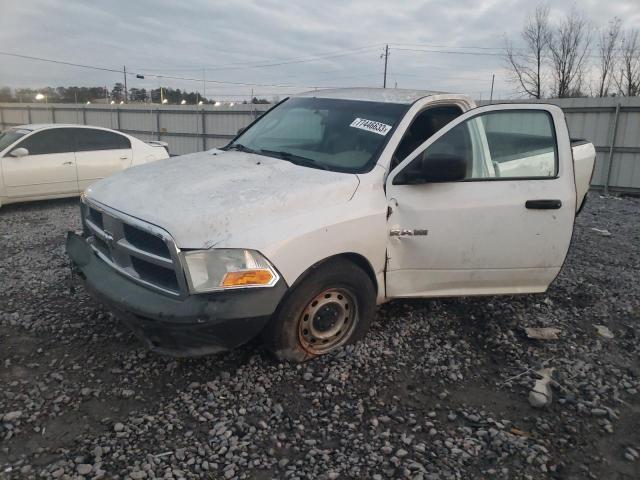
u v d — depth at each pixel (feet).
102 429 9.61
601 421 10.43
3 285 16.51
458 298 15.90
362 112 14.03
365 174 12.21
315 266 11.14
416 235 12.56
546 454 9.39
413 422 10.11
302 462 8.94
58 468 8.51
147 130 78.79
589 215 32.22
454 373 11.89
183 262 9.85
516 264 13.64
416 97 13.97
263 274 10.21
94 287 11.32
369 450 9.27
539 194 13.46
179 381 11.18
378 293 12.69
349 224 11.41
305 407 10.44
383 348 12.73
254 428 9.72
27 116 100.48
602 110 43.91
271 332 11.07
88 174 32.83
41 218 28.40
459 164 12.16
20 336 12.94
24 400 10.34
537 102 14.30
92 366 11.64
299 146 13.94
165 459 8.87
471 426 10.15
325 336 11.96
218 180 11.65
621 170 43.83
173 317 9.82
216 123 68.90
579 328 14.51
